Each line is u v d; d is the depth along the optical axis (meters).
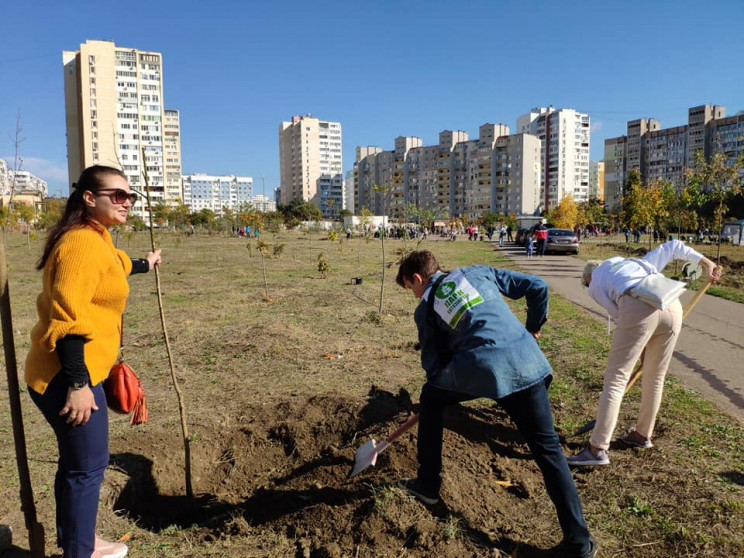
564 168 128.75
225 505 3.55
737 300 10.23
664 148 121.12
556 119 127.88
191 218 56.31
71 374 2.29
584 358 6.01
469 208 128.75
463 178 130.12
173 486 3.86
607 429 3.45
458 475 3.31
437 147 133.50
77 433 2.45
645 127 127.50
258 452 4.14
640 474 3.34
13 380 2.53
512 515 3.03
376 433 3.92
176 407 4.89
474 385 2.64
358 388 5.23
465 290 2.71
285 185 168.38
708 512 2.89
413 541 2.76
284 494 3.51
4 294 2.47
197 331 8.02
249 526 3.15
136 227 36.66
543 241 24.92
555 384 5.14
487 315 2.66
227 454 4.15
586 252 27.67
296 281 14.60
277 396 5.10
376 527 2.85
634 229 31.03
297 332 7.62
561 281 14.45
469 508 3.04
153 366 6.25
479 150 124.88
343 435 4.12
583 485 3.29
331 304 10.48
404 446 3.60
